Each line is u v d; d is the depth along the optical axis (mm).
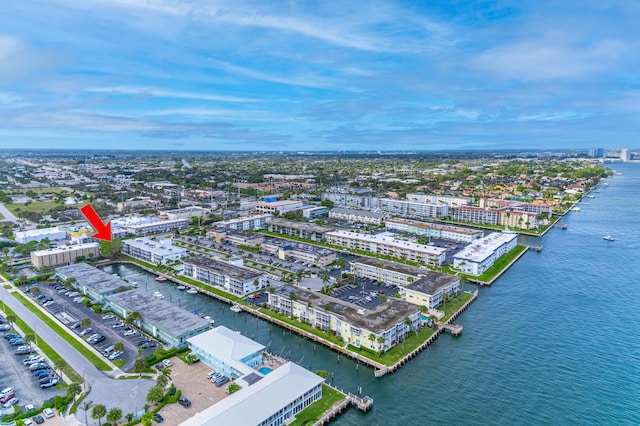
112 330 171750
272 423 113375
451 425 121000
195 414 112562
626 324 184125
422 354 159875
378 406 129250
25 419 113938
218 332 155000
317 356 157875
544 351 161500
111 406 120875
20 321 178000
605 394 134250
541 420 122812
